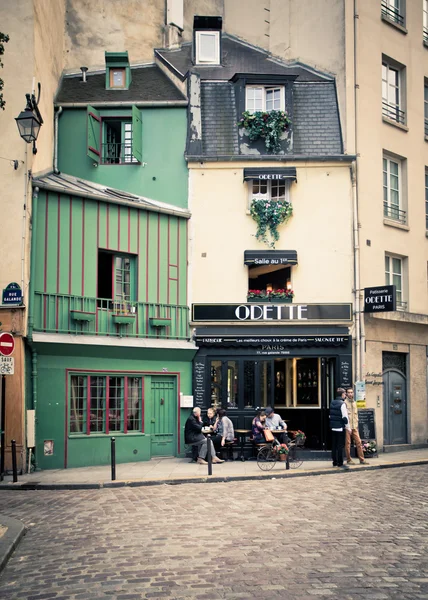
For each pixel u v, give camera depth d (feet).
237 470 46.73
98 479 43.21
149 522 29.09
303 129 61.57
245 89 61.98
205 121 61.31
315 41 67.21
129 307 54.95
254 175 58.75
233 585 19.63
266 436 49.49
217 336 57.47
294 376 61.57
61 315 50.67
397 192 66.90
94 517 30.66
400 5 69.67
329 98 63.10
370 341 59.82
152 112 60.90
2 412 44.52
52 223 51.06
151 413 55.67
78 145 60.13
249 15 76.69
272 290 58.65
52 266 50.67
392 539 25.34
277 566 21.61
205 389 57.36
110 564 22.27
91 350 51.57
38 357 49.29
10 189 48.80
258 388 57.31
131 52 72.28
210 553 23.39
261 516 30.07
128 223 55.62
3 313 47.85
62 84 65.36
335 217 59.72
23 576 21.39
